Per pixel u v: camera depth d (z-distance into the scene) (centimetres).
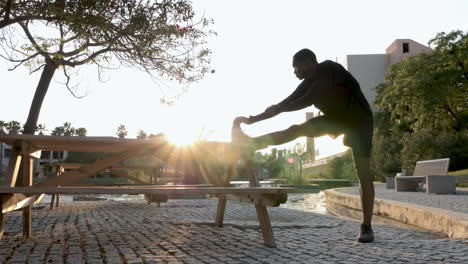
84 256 301
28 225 408
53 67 818
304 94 355
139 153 353
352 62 6294
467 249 341
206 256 304
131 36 666
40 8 586
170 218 645
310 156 7612
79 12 582
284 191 308
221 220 500
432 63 3053
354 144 364
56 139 312
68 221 588
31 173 411
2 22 580
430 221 545
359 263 278
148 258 294
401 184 1485
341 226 535
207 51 743
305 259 292
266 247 348
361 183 378
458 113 3139
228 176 418
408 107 3353
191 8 664
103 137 321
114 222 572
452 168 2612
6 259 289
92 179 6297
